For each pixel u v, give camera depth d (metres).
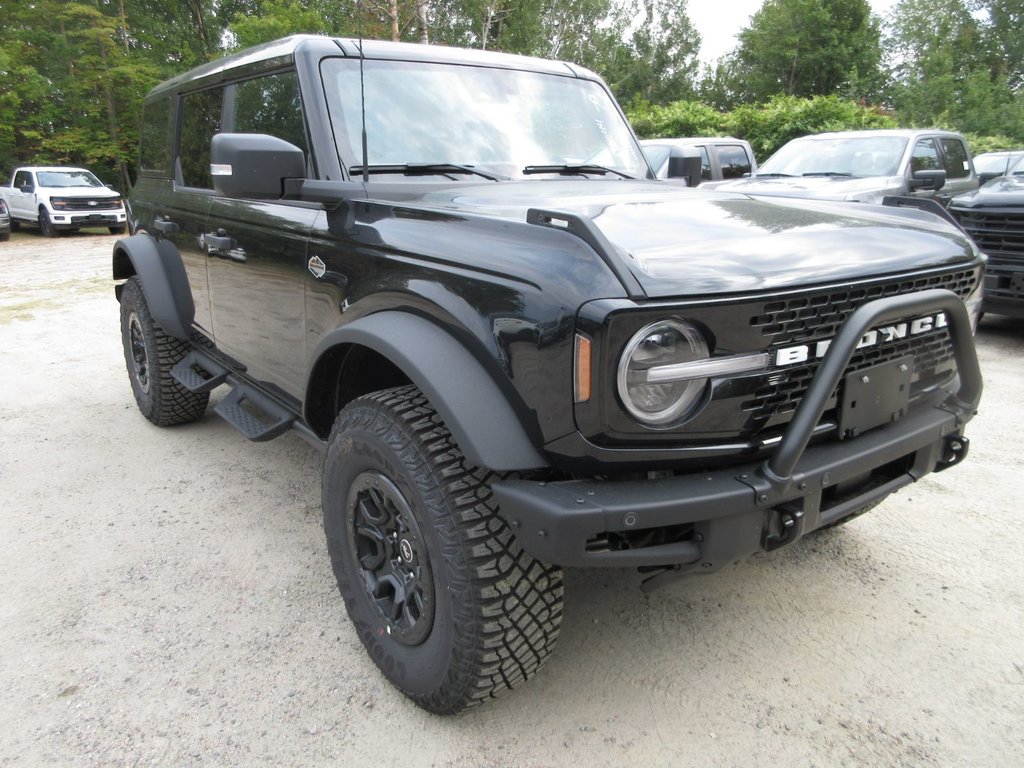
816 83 41.75
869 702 2.28
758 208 2.49
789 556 3.12
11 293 9.83
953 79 33.66
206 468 4.08
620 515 1.70
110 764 2.06
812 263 1.97
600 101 3.49
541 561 1.85
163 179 4.36
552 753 2.10
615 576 3.00
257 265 3.06
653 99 48.03
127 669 2.45
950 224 2.68
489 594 1.91
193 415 4.59
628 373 1.70
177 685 2.37
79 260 13.41
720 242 2.01
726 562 1.87
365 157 2.60
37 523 3.44
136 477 3.96
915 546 3.18
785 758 2.07
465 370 1.90
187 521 3.47
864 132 8.66
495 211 2.19
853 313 1.91
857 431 2.07
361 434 2.16
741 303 1.77
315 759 2.08
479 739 2.15
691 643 2.57
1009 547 3.16
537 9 31.09
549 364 1.74
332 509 2.40
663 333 1.71
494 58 3.26
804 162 8.55
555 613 2.01
